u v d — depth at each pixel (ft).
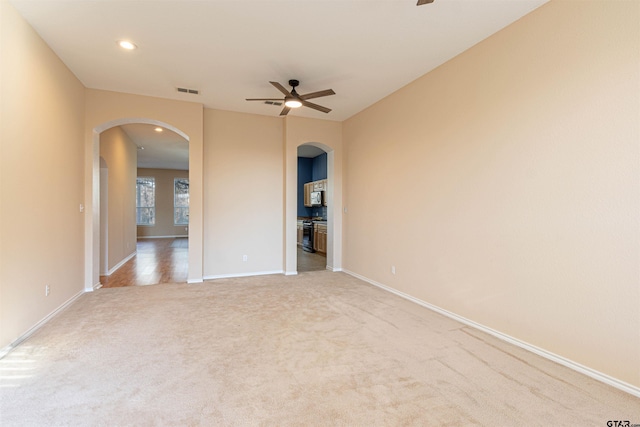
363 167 17.12
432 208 12.22
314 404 6.20
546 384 6.99
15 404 6.05
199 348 8.70
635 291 6.63
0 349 8.07
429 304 12.35
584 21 7.43
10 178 8.44
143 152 30.37
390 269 14.78
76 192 13.15
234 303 12.86
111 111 14.53
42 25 9.45
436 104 12.06
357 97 15.28
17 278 8.77
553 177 8.11
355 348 8.78
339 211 19.56
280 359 8.10
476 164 10.31
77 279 13.38
